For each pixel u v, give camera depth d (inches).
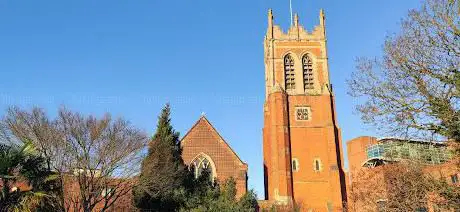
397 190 1658.5
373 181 2381.9
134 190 1785.2
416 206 1437.0
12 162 859.4
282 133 2940.5
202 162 2652.6
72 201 1664.6
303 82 3142.2
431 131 871.7
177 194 1759.4
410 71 880.3
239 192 2564.0
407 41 893.2
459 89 816.9
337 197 2783.0
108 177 1785.2
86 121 1710.1
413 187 1375.5
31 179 912.9
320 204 2812.5
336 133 3016.7
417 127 874.8
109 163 1720.0
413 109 873.5
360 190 2402.8
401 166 1674.5
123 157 1748.3
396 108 896.3
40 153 1293.1
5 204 853.8
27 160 902.4
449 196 935.0
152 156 1798.7
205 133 2723.9
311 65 3221.0
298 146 2960.1
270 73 3191.4
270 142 3053.6
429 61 862.5
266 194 3073.3
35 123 1608.0
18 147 950.4
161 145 1849.2
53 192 1099.9
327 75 3176.7
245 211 1712.6
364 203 2367.1
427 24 877.8
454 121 820.0
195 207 1697.8
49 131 1609.3
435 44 863.7
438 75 851.4
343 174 2896.2
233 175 2623.0
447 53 852.6
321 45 3257.9
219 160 2662.4
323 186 2856.8
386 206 1748.3
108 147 1717.5
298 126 3011.8
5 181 855.1
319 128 3009.4
